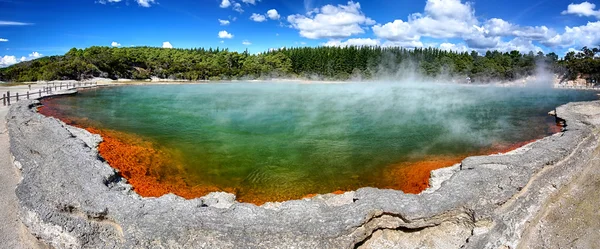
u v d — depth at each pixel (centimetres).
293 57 9069
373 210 796
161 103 3072
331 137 1845
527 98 4162
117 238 782
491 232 852
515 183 970
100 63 5734
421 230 836
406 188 1171
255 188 1168
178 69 6744
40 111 2339
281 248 727
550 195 1152
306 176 1277
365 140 1797
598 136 1702
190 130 1948
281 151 1564
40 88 3759
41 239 813
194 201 854
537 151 1244
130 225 754
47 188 911
